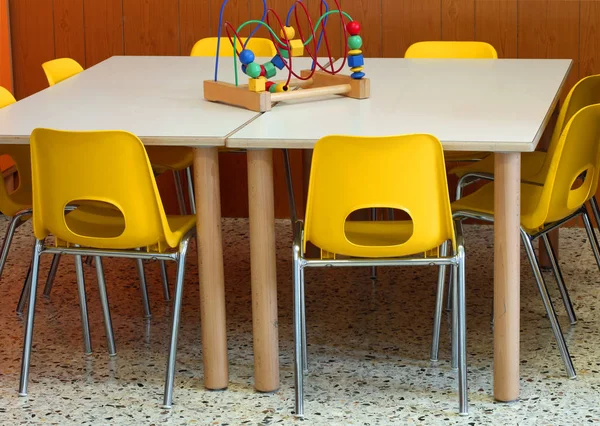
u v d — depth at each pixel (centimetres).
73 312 361
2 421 281
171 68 400
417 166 262
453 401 287
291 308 363
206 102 329
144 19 474
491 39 452
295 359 279
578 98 335
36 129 274
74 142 271
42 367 315
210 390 297
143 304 355
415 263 273
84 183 276
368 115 303
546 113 298
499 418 277
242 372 309
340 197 267
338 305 363
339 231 270
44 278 396
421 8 455
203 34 473
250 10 468
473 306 360
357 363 314
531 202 314
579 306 357
